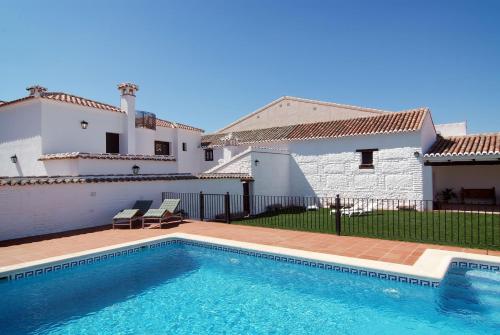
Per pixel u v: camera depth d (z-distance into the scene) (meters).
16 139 15.19
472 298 5.52
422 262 6.34
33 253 7.51
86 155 12.23
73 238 9.27
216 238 9.02
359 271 6.25
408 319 5.02
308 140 19.53
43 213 9.98
